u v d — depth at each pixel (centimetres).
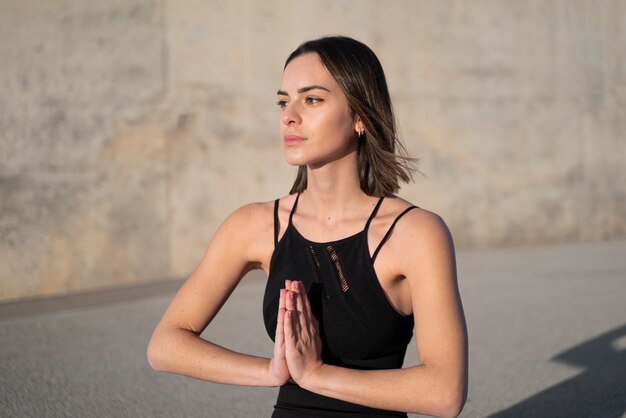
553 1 991
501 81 963
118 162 725
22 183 668
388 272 194
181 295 211
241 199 803
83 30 700
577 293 669
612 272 768
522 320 572
